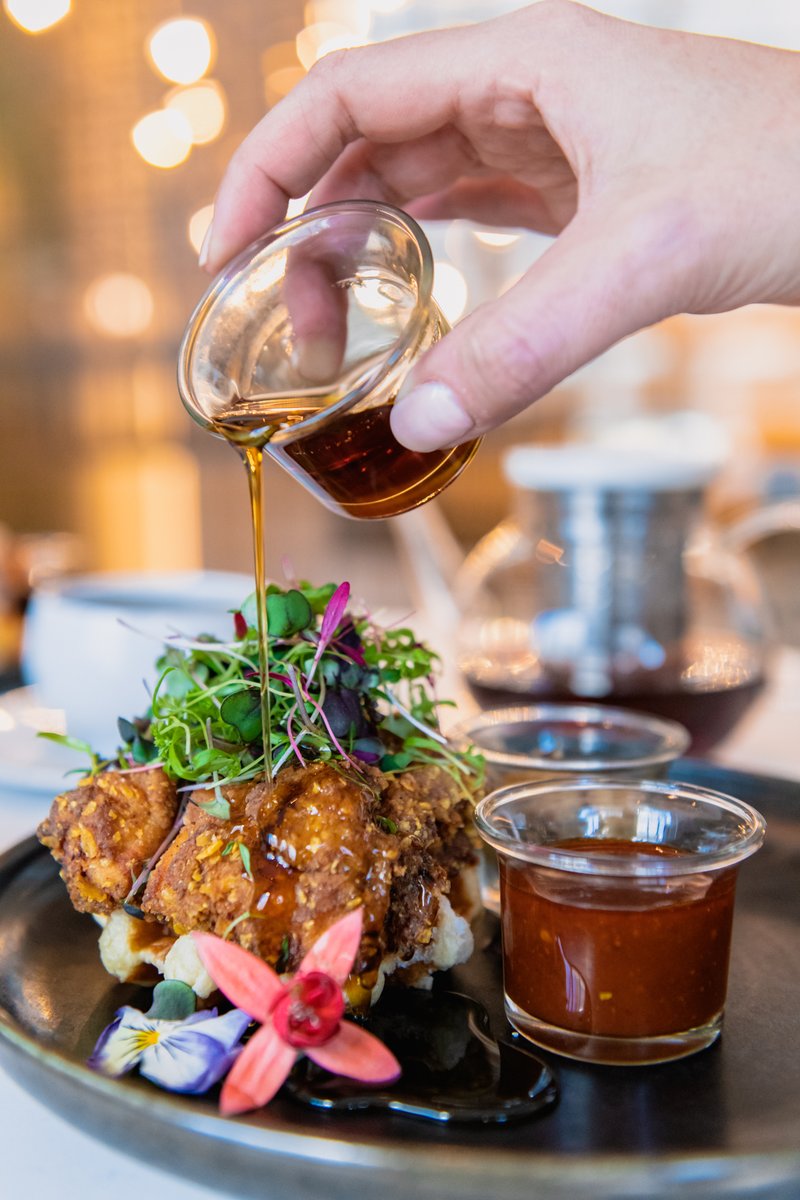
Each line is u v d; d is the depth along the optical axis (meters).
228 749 0.36
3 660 0.72
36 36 1.94
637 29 0.34
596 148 0.33
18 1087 0.33
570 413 1.85
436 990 0.35
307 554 1.89
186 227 2.04
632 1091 0.31
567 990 0.32
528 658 0.52
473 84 0.38
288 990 0.31
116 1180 0.30
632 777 0.40
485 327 0.31
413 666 0.41
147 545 1.94
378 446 0.33
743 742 0.58
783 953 0.37
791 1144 0.28
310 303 0.36
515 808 0.35
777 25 1.56
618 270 0.31
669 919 0.32
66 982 0.35
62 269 2.11
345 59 0.39
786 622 1.00
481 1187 0.26
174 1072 0.30
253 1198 0.28
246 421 0.33
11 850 0.40
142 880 0.35
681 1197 0.26
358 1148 0.27
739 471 1.31
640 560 0.51
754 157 0.32
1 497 2.12
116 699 0.51
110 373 2.15
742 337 1.83
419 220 0.49
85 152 2.03
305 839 0.33
